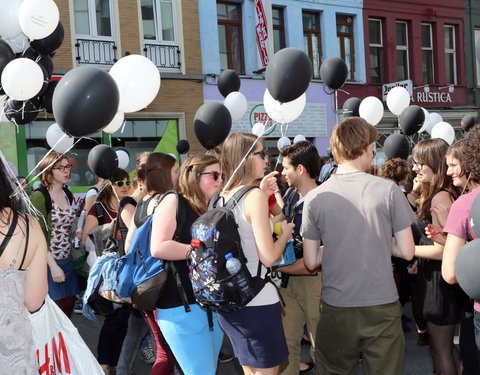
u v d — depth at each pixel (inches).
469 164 93.0
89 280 129.1
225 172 106.1
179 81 489.1
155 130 483.5
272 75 111.6
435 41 645.3
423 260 119.6
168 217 104.9
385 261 96.3
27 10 126.4
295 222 128.3
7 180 77.2
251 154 103.7
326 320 100.2
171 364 119.2
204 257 94.5
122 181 173.2
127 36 468.1
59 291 159.2
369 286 95.4
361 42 594.2
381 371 96.3
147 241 111.0
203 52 503.5
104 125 95.3
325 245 99.6
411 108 220.8
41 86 124.5
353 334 96.7
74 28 443.8
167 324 108.1
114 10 463.5
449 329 117.5
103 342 151.2
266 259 95.0
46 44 141.8
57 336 89.3
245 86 524.7
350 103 255.6
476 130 94.0
